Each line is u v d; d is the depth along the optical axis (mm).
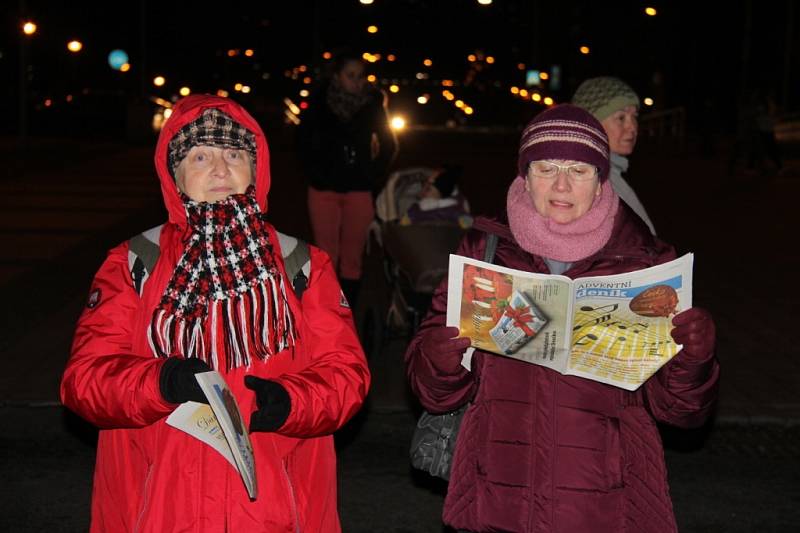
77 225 14539
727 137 47906
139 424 2783
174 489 2828
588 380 3248
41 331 8695
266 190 3156
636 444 3258
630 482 3234
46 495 5602
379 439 6566
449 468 3506
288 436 2857
